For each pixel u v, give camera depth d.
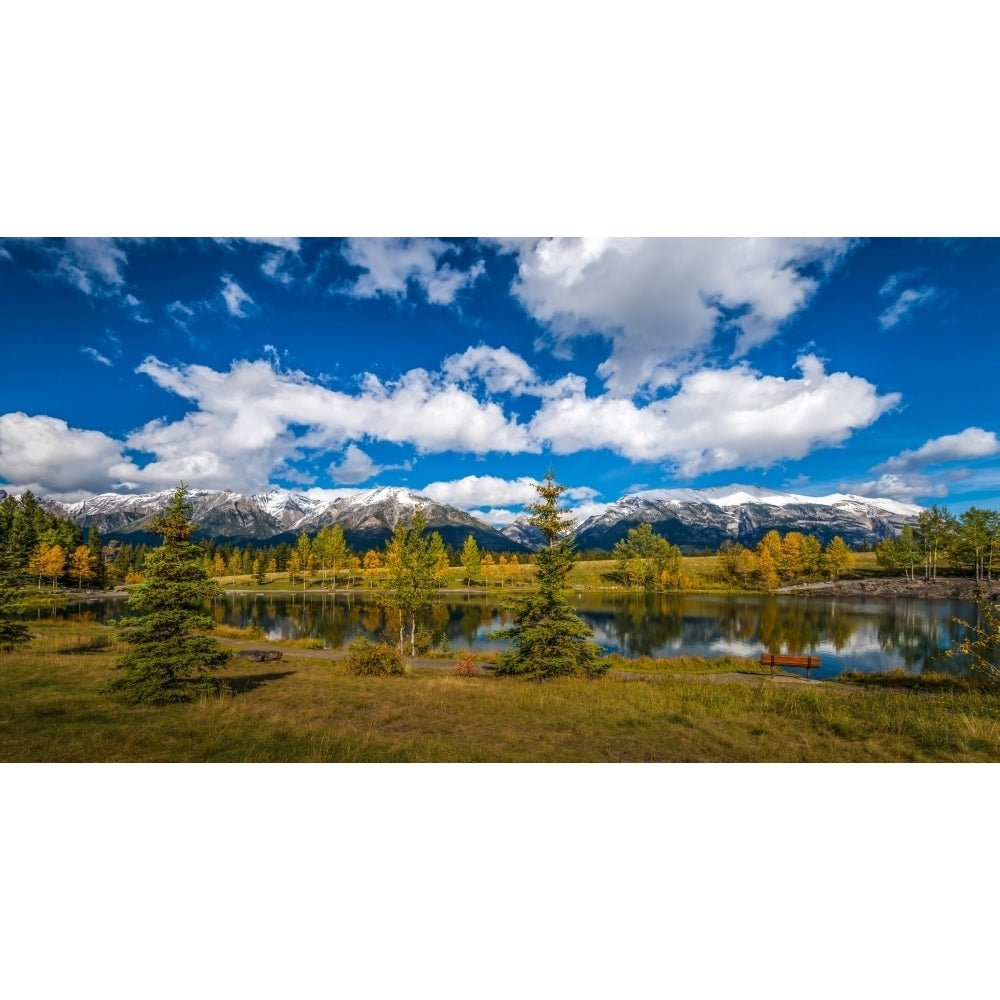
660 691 15.35
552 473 18.91
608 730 10.88
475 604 73.75
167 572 13.10
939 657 30.03
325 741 9.45
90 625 34.56
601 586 106.38
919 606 65.81
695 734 10.61
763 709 12.93
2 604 20.59
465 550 99.81
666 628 47.22
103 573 96.00
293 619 53.47
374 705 12.80
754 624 49.47
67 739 9.29
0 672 15.49
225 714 11.11
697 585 102.44
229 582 119.75
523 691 14.93
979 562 83.00
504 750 9.44
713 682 17.38
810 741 10.20
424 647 28.61
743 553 104.19
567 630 17.56
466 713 12.16
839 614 57.56
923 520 91.75
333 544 105.69
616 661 23.36
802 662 20.34
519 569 108.94
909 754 9.46
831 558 100.56
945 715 12.11
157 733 9.70
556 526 18.52
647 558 116.56
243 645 27.61
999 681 16.30
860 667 28.28
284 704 12.61
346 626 47.66
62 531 93.31
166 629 12.70
